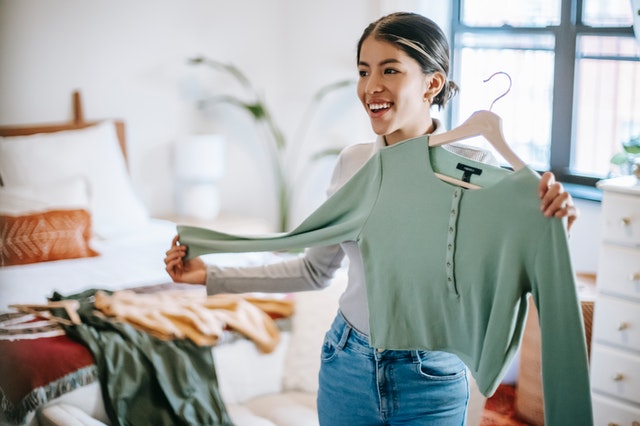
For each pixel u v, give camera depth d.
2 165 4.03
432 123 1.81
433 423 1.73
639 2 3.10
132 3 4.50
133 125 4.59
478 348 1.67
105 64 4.46
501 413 3.34
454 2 4.11
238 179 4.98
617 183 2.80
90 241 3.92
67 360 2.63
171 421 2.67
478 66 4.07
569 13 3.63
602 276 2.86
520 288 1.58
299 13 4.78
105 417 2.68
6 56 4.19
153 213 4.73
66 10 4.31
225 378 2.85
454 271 1.66
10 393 2.61
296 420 2.70
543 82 3.82
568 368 1.53
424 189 1.69
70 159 4.17
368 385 1.73
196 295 3.17
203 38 4.73
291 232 1.86
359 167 1.86
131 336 2.77
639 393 2.81
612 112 3.60
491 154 1.78
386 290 1.74
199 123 4.80
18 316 2.97
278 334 2.98
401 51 1.67
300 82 4.85
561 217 1.50
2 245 3.73
